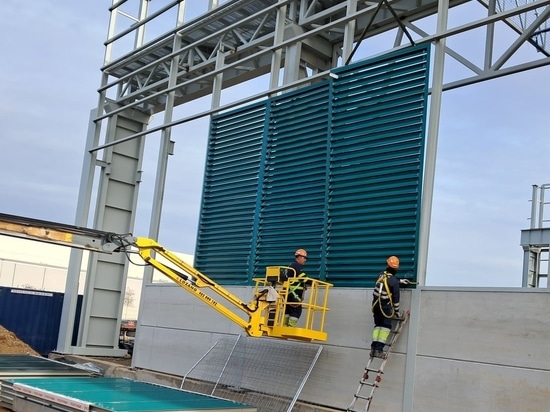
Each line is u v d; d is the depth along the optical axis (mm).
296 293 9547
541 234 15648
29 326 18344
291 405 9461
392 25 12953
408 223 9273
